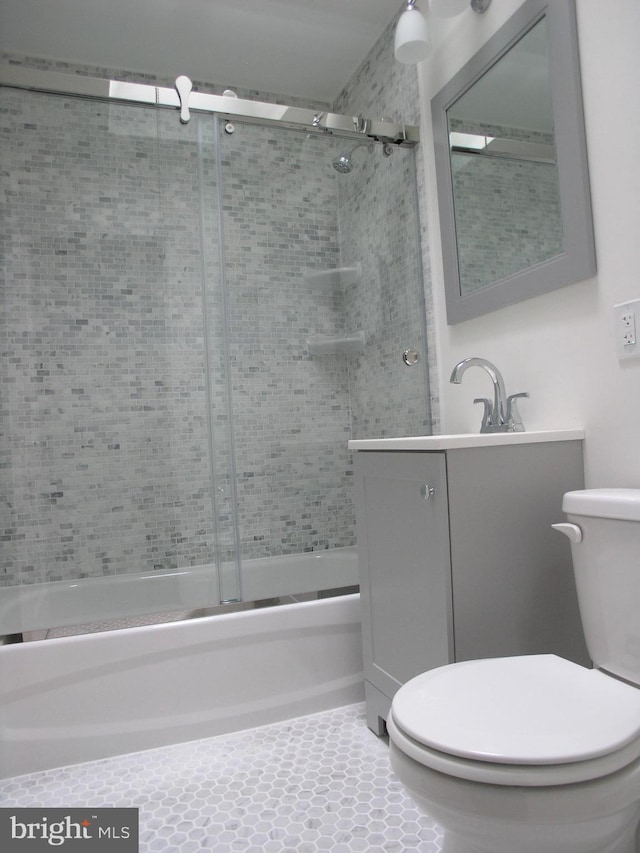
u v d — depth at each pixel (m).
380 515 1.60
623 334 1.37
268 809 1.36
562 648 1.43
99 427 2.30
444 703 0.96
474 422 1.99
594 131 1.43
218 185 2.35
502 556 1.37
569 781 0.78
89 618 1.86
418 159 2.26
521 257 1.71
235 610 1.81
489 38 1.81
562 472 1.46
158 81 2.71
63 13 2.28
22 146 2.21
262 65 2.68
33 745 1.59
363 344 2.55
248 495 2.40
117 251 2.32
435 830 1.26
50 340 2.26
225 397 2.30
